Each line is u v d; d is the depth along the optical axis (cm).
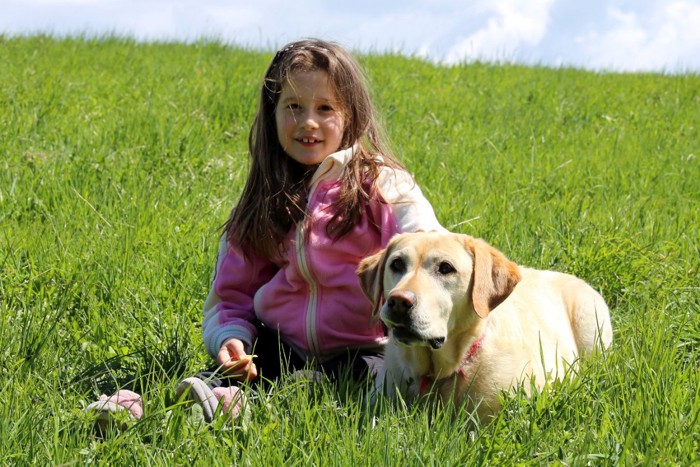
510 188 767
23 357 412
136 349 447
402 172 453
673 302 506
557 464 317
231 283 458
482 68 1562
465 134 1012
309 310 437
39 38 1605
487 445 332
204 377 406
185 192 719
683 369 434
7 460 316
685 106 1294
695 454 319
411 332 357
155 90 1126
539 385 396
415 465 313
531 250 587
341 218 432
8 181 711
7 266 534
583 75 1597
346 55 459
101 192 693
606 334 461
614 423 347
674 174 856
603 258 565
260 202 450
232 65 1380
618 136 1064
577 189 779
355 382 421
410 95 1205
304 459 317
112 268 529
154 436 334
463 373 384
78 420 349
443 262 373
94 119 952
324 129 449
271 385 416
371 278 401
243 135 951
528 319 426
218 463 315
